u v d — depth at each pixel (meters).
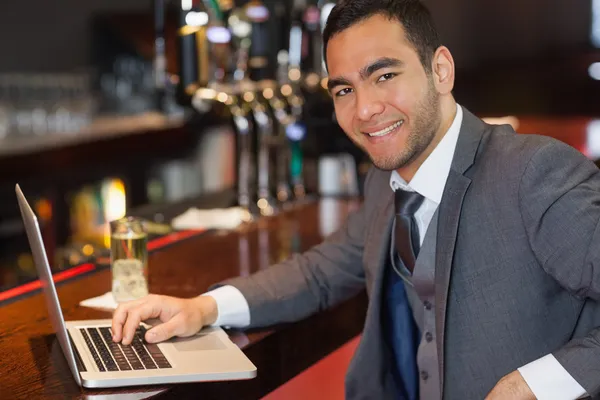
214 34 3.05
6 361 1.81
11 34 6.39
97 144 5.61
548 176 1.77
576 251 1.72
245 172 3.34
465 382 1.88
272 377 2.09
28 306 2.19
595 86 7.06
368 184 2.21
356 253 2.27
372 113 1.84
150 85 6.95
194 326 1.96
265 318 2.12
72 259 3.02
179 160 6.38
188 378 1.70
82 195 5.48
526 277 1.82
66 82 6.53
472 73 7.02
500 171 1.84
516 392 1.75
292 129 3.49
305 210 3.49
